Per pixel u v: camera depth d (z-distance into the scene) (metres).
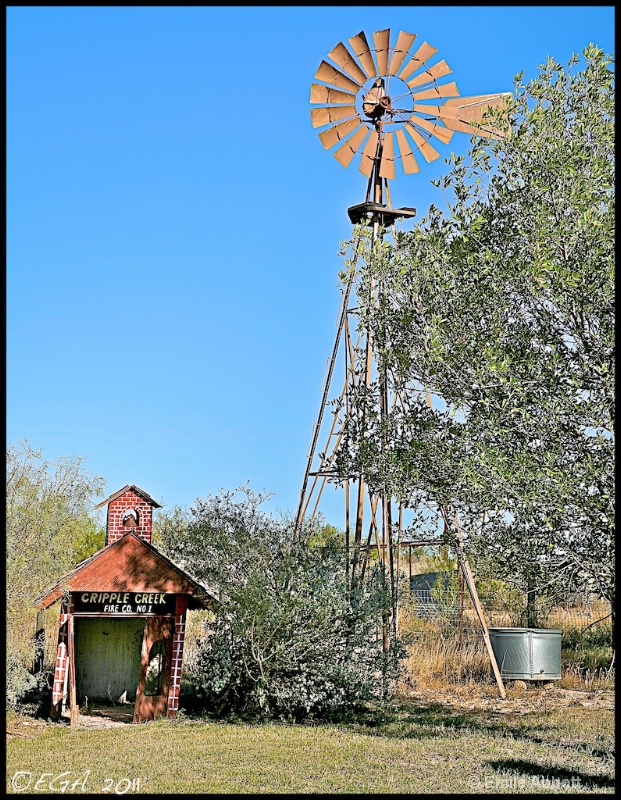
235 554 15.70
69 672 15.53
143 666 15.80
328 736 13.45
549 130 9.27
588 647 21.50
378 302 11.23
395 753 12.03
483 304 9.34
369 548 17.11
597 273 8.60
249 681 15.52
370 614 15.74
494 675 18.86
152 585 15.62
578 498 8.52
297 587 15.46
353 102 17.47
